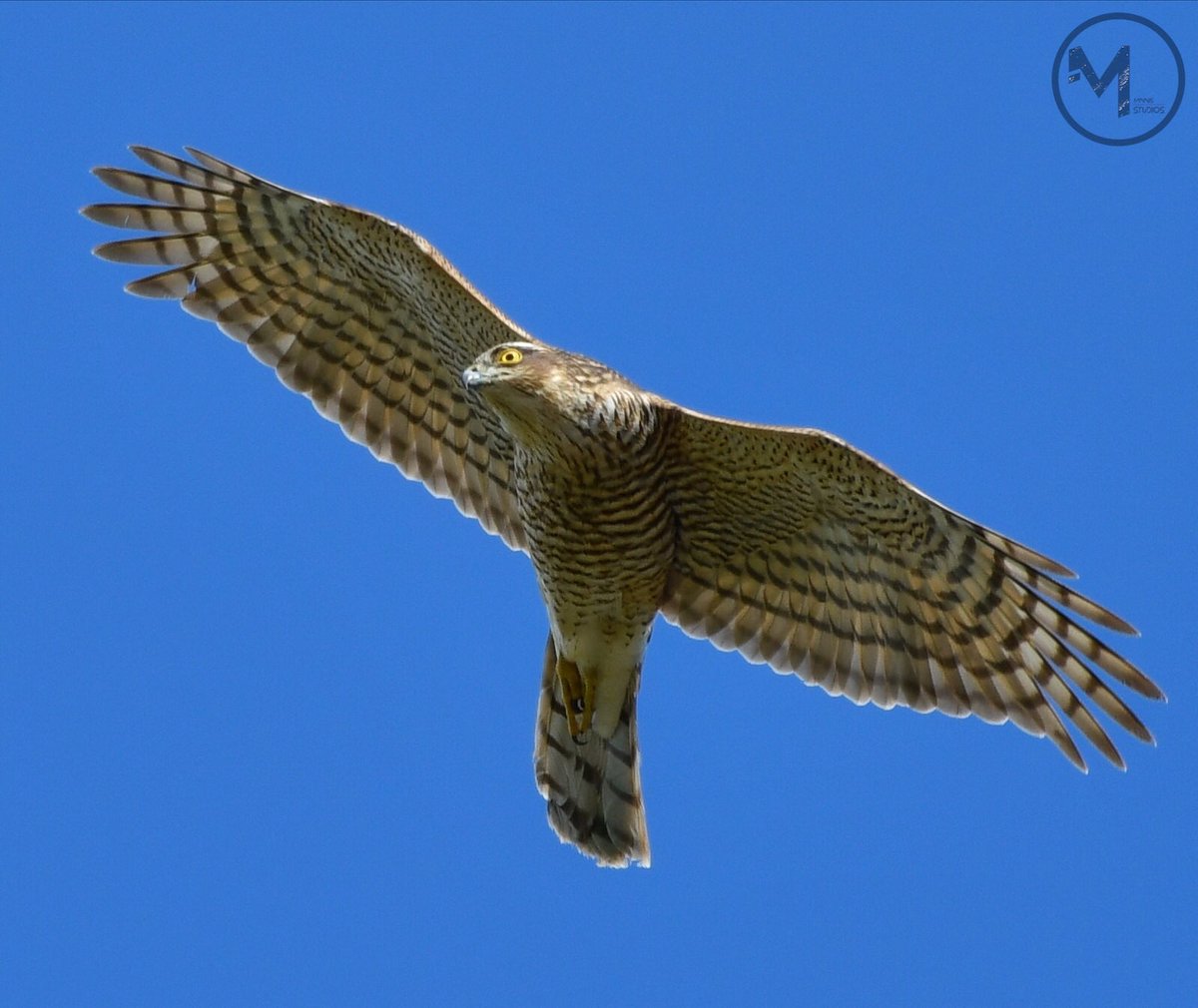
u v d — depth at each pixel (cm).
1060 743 1479
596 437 1432
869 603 1511
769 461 1454
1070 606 1420
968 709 1501
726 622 1554
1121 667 1436
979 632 1480
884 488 1433
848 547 1493
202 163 1519
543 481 1464
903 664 1515
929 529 1445
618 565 1488
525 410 1430
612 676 1537
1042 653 1466
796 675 1544
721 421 1435
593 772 1551
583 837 1554
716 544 1529
